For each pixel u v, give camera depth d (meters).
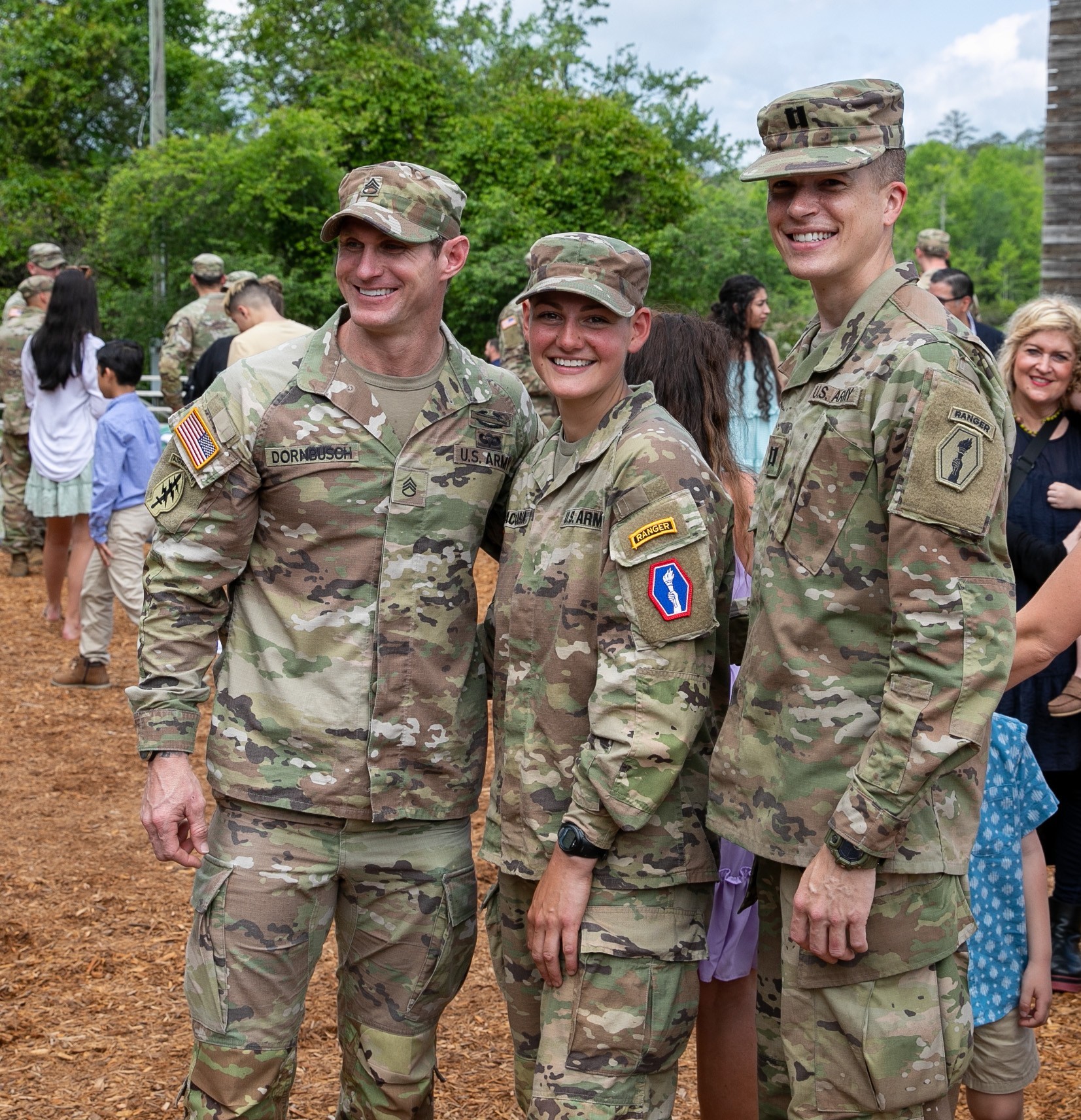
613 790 2.25
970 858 2.41
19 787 5.65
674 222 19.88
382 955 2.66
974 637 2.03
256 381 2.55
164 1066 3.40
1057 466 4.08
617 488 2.33
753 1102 2.80
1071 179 8.02
